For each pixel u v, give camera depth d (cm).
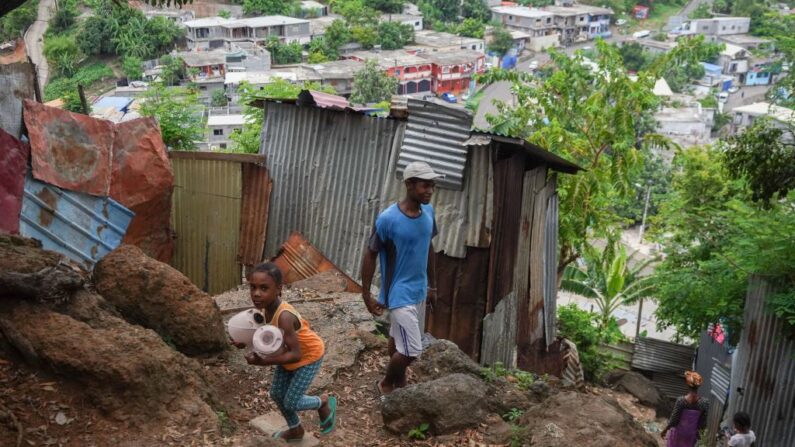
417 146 873
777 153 1171
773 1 10294
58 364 470
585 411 512
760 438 1020
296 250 974
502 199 873
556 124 1700
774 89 1379
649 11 11462
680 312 1527
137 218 898
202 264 1018
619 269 1978
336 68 7050
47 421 449
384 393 582
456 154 851
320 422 501
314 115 973
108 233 856
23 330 485
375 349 695
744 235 1367
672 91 7912
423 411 523
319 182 970
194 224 1007
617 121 1672
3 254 531
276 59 7481
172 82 6562
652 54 8512
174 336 598
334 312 772
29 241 599
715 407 1358
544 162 969
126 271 598
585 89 1772
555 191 1073
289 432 491
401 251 516
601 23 10538
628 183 1692
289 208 993
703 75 8425
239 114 5459
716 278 1441
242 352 638
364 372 645
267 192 999
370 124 932
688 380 779
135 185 883
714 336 1673
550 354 1159
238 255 1012
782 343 984
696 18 10456
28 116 767
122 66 6662
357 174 943
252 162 995
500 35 9400
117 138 865
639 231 4700
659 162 4588
